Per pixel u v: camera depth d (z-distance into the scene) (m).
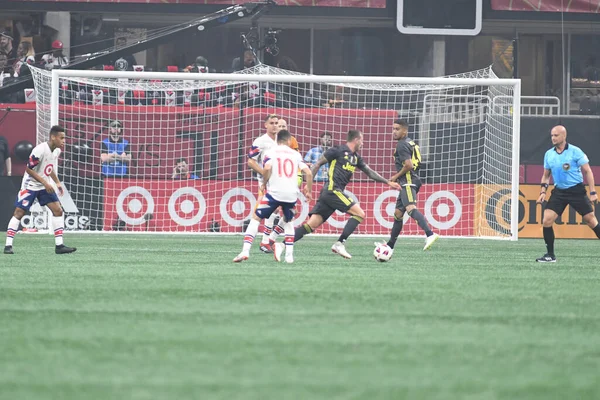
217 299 25.25
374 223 64.38
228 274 32.69
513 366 16.30
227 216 63.91
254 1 77.56
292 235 38.50
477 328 20.55
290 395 13.79
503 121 64.38
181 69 81.81
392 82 58.16
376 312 22.94
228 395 13.76
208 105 68.50
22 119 69.44
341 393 13.97
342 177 41.28
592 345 18.52
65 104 64.44
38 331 19.59
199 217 63.69
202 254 43.66
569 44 84.75
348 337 19.06
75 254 42.88
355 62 83.75
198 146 65.56
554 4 80.88
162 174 64.81
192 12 78.62
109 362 16.34
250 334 19.34
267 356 16.97
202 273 33.03
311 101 70.25
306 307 23.72
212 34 82.19
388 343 18.41
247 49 77.81
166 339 18.67
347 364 16.30
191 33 76.50
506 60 84.31
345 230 41.34
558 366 16.34
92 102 66.69
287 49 83.38
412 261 41.41
